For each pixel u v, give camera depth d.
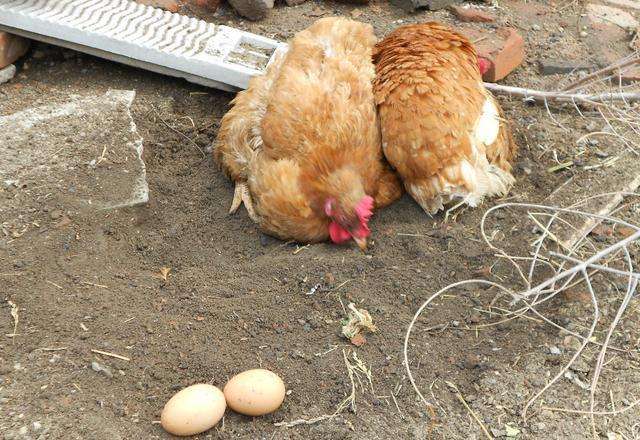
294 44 1.54
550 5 1.92
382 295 1.36
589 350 1.31
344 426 1.23
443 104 1.42
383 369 1.29
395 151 1.43
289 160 1.42
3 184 1.46
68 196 1.46
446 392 1.27
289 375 1.27
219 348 1.29
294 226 1.43
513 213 1.47
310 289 1.37
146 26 1.70
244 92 1.54
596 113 1.66
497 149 1.47
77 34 1.64
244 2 1.80
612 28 1.86
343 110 1.42
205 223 1.49
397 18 1.85
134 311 1.33
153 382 1.26
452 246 1.42
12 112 1.61
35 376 1.25
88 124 1.57
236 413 1.24
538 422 1.25
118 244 1.43
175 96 1.69
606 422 1.25
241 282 1.38
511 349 1.31
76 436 1.20
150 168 1.57
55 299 1.33
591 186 1.51
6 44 1.66
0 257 1.37
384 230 1.46
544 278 1.38
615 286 1.38
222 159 1.54
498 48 1.71
